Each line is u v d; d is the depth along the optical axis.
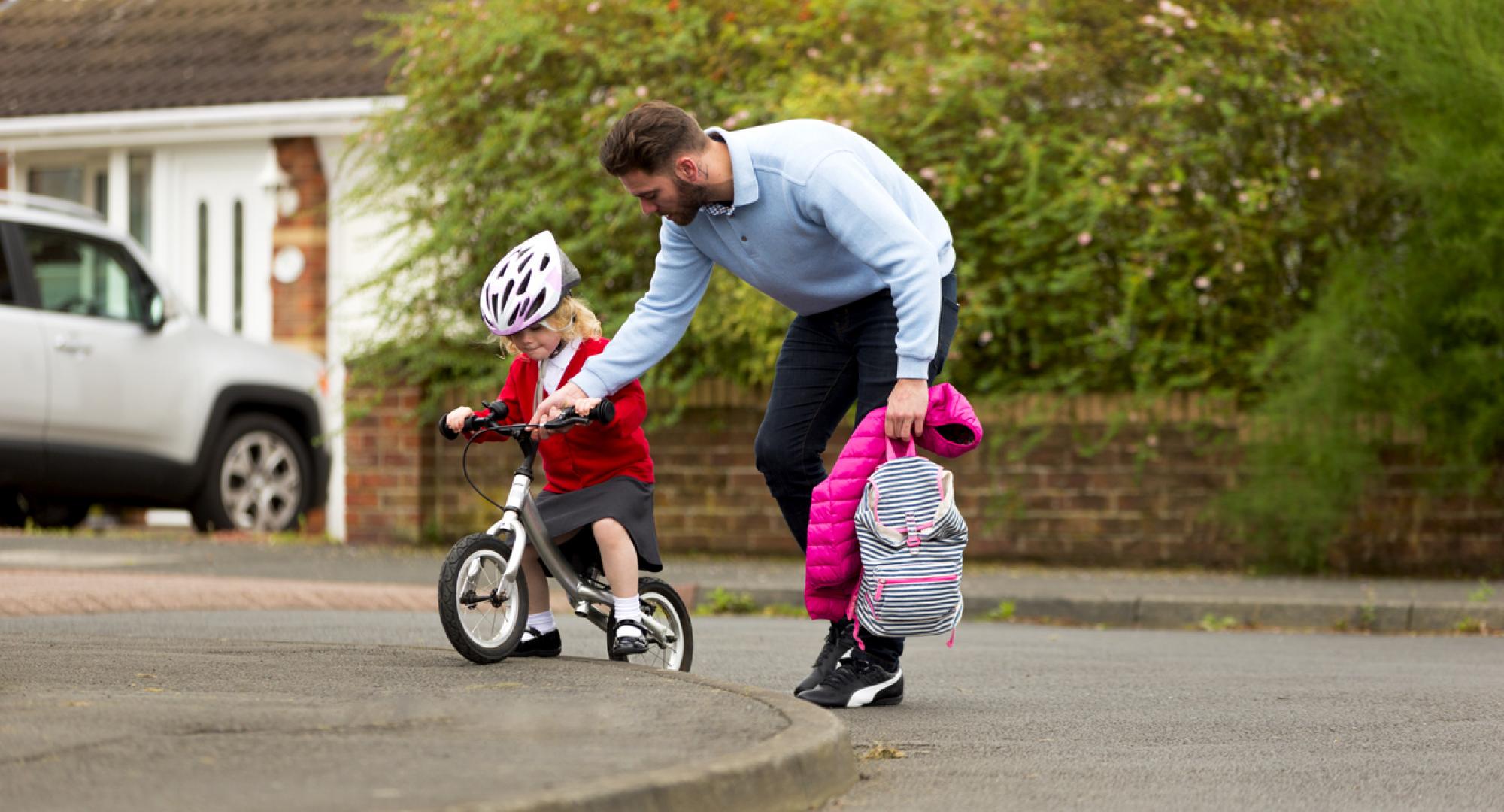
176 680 8.20
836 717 7.27
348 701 7.55
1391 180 18.89
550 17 20.39
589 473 9.20
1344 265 18.75
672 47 19.95
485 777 5.81
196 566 17.48
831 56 20.20
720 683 8.22
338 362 22.92
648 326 9.05
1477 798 6.91
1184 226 19.20
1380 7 18.69
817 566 8.79
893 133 19.28
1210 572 18.94
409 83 21.23
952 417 8.57
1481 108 18.09
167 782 5.71
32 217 20.28
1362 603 15.44
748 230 8.40
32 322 19.98
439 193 21.11
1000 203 19.56
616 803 5.59
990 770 7.43
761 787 6.23
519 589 8.96
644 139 8.17
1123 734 8.45
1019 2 20.05
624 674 8.48
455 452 21.69
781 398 8.91
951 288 8.74
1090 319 19.28
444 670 8.65
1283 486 18.44
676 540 20.78
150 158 26.72
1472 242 17.86
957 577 8.62
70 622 12.99
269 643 10.00
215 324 26.28
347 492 21.70
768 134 8.38
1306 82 19.17
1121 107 19.59
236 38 27.77
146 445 21.00
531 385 9.37
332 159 25.59
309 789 5.59
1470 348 17.95
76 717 6.97
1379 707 9.53
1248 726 8.77
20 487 20.11
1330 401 18.19
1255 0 19.66
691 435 20.73
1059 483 19.67
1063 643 13.52
